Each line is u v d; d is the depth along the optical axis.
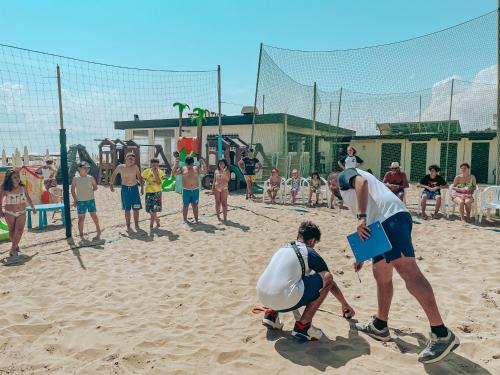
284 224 7.99
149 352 2.89
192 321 3.49
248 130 18.09
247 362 2.74
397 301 3.88
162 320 3.51
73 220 8.97
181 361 2.78
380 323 3.04
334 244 6.26
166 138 20.80
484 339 3.00
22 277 4.85
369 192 2.90
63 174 6.92
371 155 20.84
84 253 5.93
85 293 4.26
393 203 2.81
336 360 2.75
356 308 3.72
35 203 9.87
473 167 18.72
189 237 6.95
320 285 3.04
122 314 3.68
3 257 5.79
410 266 2.70
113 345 3.02
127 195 7.45
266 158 16.64
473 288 4.22
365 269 5.02
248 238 6.80
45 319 3.54
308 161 17.23
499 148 8.54
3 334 3.23
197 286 4.44
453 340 2.54
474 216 8.55
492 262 5.11
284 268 3.03
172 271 5.03
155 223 8.26
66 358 2.86
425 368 2.60
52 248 6.27
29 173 9.80
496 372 2.54
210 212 9.53
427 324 3.33
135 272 5.00
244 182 14.98
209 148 15.02
